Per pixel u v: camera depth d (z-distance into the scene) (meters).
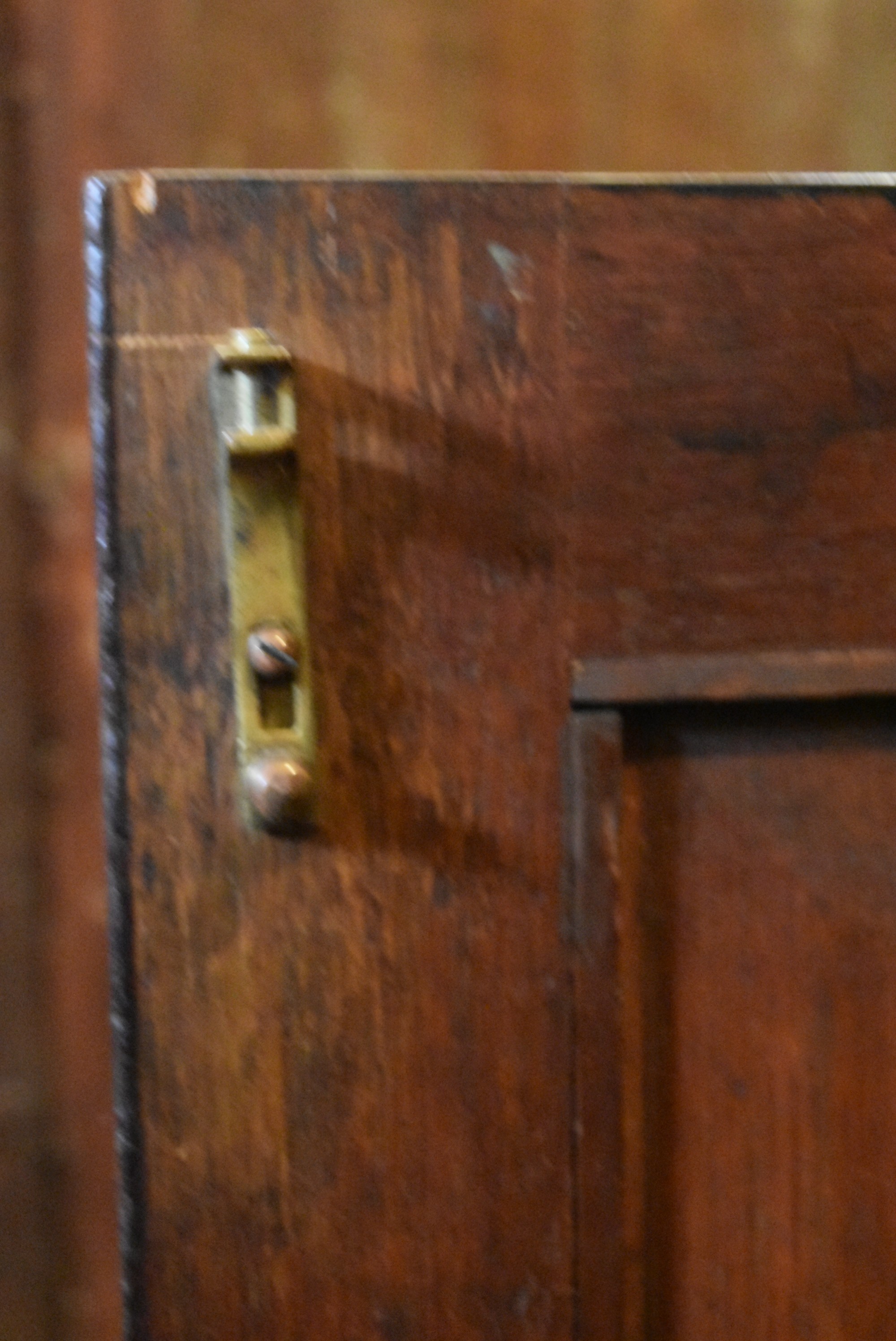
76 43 0.54
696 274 0.46
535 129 0.55
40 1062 0.55
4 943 0.55
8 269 0.54
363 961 0.46
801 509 0.46
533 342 0.45
